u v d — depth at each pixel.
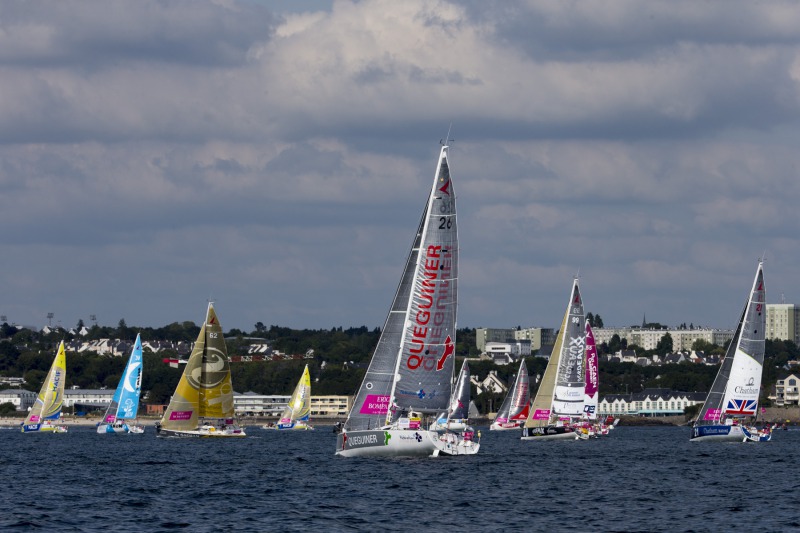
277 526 164.62
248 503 191.00
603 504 193.50
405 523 168.50
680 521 172.88
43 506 188.12
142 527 163.38
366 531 160.88
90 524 166.12
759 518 176.25
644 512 183.12
